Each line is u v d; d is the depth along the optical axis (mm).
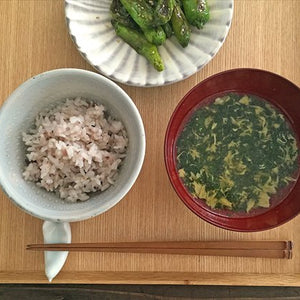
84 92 270
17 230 281
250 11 292
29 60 289
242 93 279
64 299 328
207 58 277
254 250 269
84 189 266
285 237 278
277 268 277
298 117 272
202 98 275
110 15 292
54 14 292
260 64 290
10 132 258
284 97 273
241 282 277
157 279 277
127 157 265
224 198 272
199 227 279
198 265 278
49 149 260
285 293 323
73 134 260
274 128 277
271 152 275
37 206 251
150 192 281
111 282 277
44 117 273
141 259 279
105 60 284
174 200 280
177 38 284
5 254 280
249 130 277
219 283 277
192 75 289
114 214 280
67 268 278
